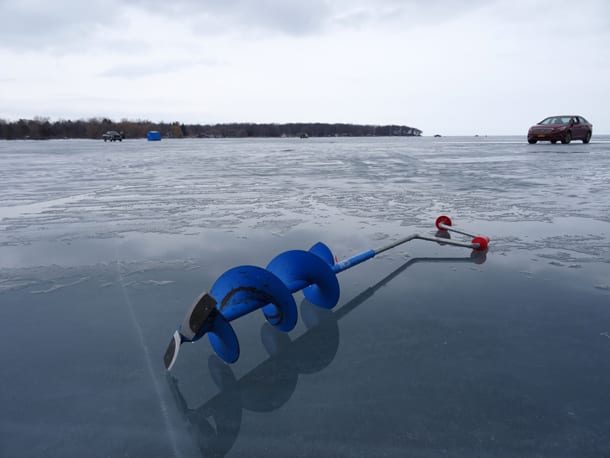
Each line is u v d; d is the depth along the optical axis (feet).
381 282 8.83
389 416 4.42
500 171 31.91
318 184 26.05
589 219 14.78
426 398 4.74
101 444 4.07
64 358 5.76
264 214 16.48
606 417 4.38
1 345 6.15
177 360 5.73
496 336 6.24
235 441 4.07
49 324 6.87
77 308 7.52
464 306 7.41
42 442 4.11
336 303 7.29
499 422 4.31
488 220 14.87
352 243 11.94
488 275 9.14
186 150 81.97
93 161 50.29
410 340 6.18
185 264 10.04
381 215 16.10
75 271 9.61
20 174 34.37
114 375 5.32
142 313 7.29
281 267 7.39
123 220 15.53
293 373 5.33
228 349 5.26
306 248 11.44
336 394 4.85
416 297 7.91
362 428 4.24
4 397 4.86
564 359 5.56
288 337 6.41
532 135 65.31
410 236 10.69
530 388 4.90
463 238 12.50
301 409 4.57
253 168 38.58
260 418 4.42
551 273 9.18
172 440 4.11
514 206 17.60
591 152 48.73
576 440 4.03
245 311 5.91
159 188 24.84
